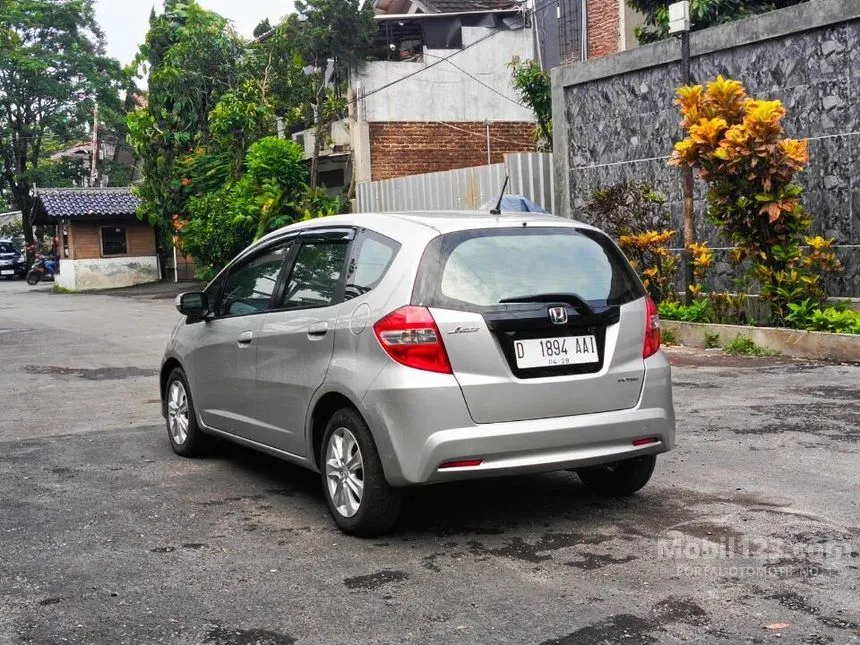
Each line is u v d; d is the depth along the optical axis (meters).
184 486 6.20
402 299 4.74
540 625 3.77
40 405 9.73
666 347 12.05
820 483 5.71
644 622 3.76
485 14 26.09
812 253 11.38
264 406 5.81
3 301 31.12
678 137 13.45
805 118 11.72
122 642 3.73
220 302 6.57
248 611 4.02
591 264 5.14
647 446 5.08
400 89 24.17
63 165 52.66
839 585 4.10
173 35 30.70
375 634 3.74
